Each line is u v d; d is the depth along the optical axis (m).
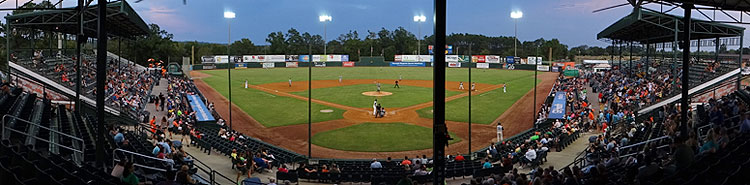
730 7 20.33
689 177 10.59
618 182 11.67
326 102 52.00
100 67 13.21
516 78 83.50
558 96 50.25
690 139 14.21
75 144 16.31
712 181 9.80
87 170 12.31
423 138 33.62
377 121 40.19
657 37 55.09
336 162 25.66
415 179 18.28
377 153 29.70
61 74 38.28
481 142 33.28
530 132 34.31
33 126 17.06
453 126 38.62
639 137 23.23
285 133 35.62
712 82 37.84
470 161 24.38
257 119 41.47
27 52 40.59
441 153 9.16
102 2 13.03
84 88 36.47
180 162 17.94
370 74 91.69
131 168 10.98
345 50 164.88
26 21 37.31
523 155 24.48
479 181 14.21
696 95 35.34
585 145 28.50
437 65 8.92
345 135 34.66
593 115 38.41
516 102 52.88
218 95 58.62
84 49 64.06
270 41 171.50
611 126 32.25
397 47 177.00
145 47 122.38
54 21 38.78
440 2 8.76
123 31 55.81
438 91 9.01
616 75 66.19
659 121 27.31
